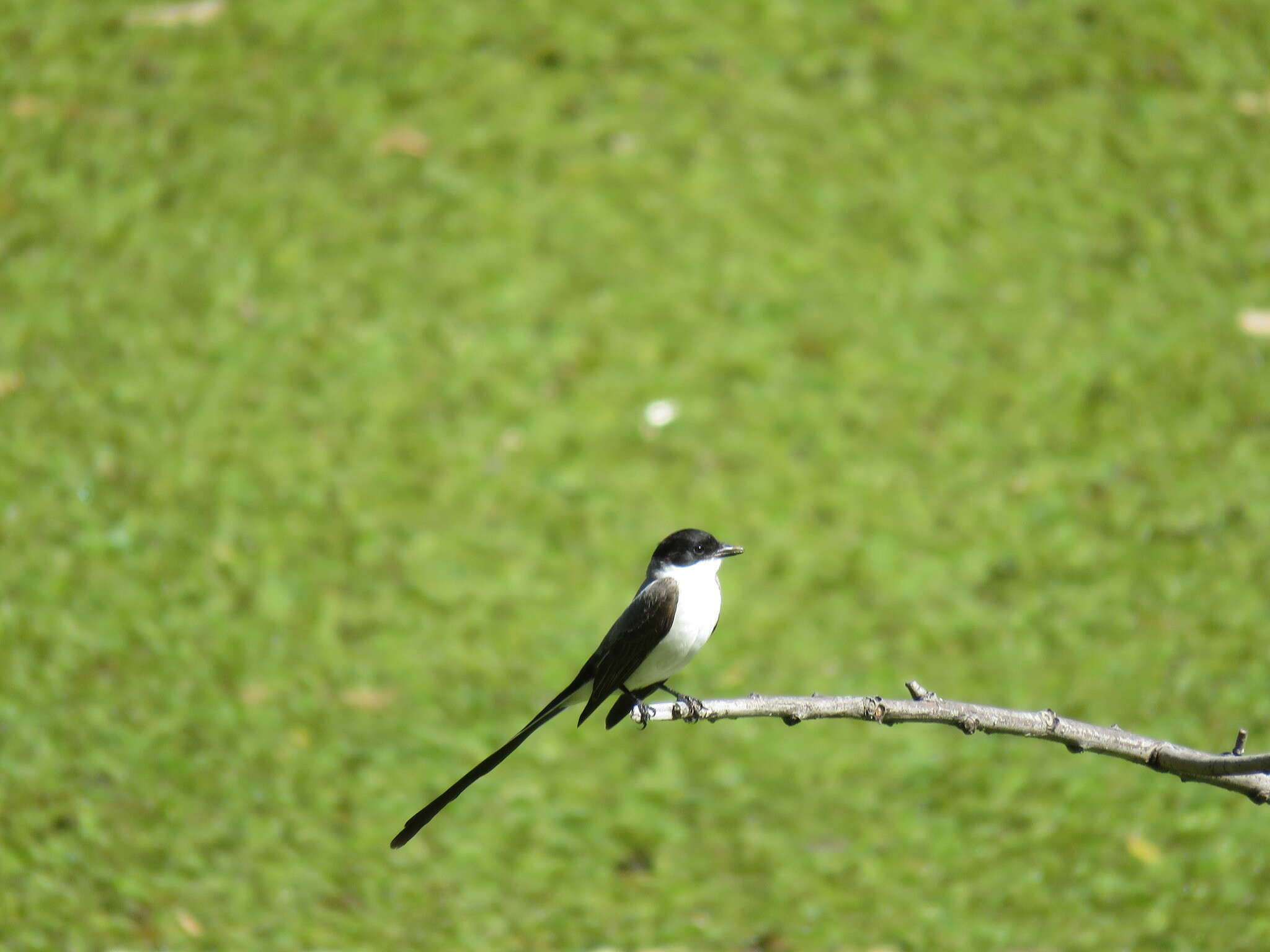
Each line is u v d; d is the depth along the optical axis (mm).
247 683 12789
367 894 10711
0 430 15203
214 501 14711
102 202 17984
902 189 18266
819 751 12484
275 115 19047
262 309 16766
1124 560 14188
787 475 15273
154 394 15789
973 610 13789
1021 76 19844
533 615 13766
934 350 16562
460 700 12820
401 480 15133
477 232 17625
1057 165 18641
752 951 10242
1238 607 13531
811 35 20328
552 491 15086
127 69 19875
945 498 15008
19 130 18969
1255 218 18109
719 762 12344
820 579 14156
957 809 11773
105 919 10062
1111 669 12969
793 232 17719
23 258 17266
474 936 10352
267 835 11164
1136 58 20219
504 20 20469
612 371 16281
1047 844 11344
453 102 19172
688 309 16906
